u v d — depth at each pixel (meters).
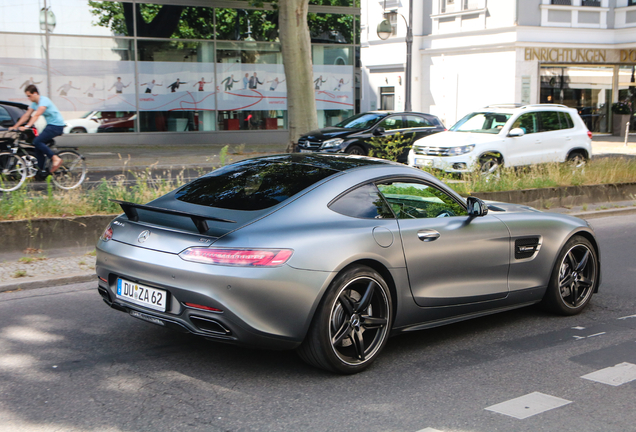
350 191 4.51
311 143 16.33
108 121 23.03
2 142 12.31
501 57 29.41
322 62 26.55
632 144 27.00
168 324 4.11
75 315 5.51
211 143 24.86
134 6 22.88
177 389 4.04
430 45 33.34
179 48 23.92
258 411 3.75
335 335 4.21
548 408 3.87
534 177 12.49
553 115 15.15
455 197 5.20
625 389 4.19
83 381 4.14
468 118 15.38
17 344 4.80
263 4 23.75
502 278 5.30
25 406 3.76
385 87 36.12
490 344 5.07
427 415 3.75
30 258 7.12
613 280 7.23
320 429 3.54
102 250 4.48
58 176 11.99
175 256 4.00
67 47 22.12
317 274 4.05
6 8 21.22
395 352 4.84
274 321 3.97
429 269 4.73
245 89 25.25
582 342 5.14
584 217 11.55
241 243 3.94
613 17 30.31
